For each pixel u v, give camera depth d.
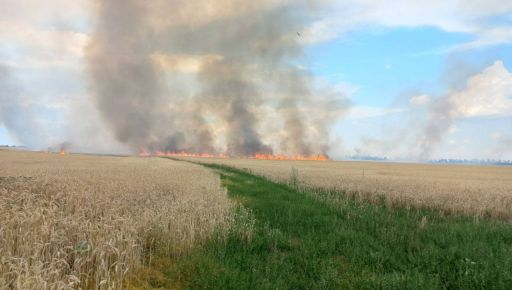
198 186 23.70
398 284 8.48
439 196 23.08
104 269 7.84
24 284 6.11
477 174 69.19
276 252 10.95
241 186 28.97
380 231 13.66
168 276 8.51
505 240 13.29
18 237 8.67
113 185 21.30
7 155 91.56
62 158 84.75
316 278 9.09
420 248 11.73
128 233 9.87
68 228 9.59
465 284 8.67
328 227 14.27
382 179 37.41
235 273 8.66
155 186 22.53
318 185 29.25
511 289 8.36
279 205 19.09
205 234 11.48
